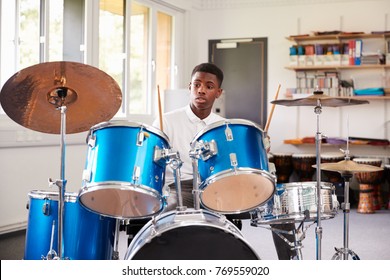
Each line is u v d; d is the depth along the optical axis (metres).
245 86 7.71
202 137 2.53
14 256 4.22
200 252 2.30
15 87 2.71
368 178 6.45
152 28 6.96
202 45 7.83
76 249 2.86
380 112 7.26
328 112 7.43
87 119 3.02
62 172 2.86
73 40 5.64
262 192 2.63
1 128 4.73
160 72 7.27
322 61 7.14
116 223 2.96
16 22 5.02
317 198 3.10
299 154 7.17
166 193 2.55
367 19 7.22
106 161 2.39
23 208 5.04
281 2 7.52
